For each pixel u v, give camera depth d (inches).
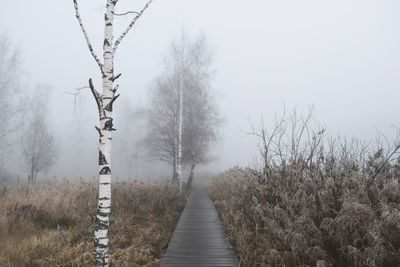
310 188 197.9
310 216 171.8
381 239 130.6
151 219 341.1
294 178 229.1
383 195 166.9
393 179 180.7
